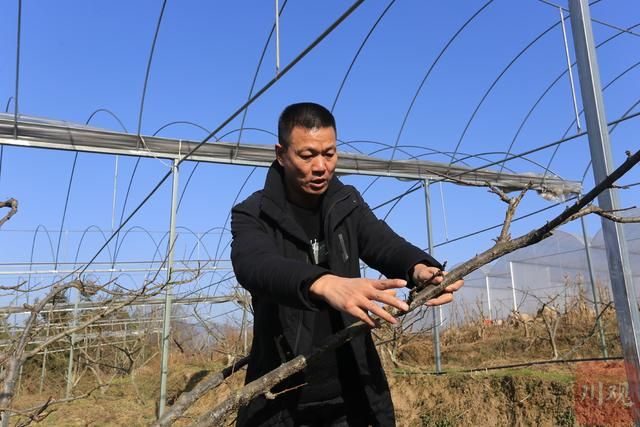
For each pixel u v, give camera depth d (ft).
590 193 3.35
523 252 51.60
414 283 4.52
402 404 22.26
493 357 30.81
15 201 5.56
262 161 25.54
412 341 30.60
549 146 21.31
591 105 6.20
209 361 40.52
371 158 25.58
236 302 37.96
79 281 7.04
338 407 5.09
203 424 3.65
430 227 25.43
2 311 8.68
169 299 23.76
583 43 6.40
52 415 28.27
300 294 3.48
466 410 20.26
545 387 18.94
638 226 36.73
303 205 5.21
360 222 5.28
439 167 26.30
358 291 3.30
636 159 3.06
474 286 56.65
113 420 27.35
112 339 37.01
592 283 26.00
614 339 29.60
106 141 22.94
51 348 36.32
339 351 5.08
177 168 24.03
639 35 22.50
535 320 36.94
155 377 36.65
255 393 3.73
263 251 4.23
